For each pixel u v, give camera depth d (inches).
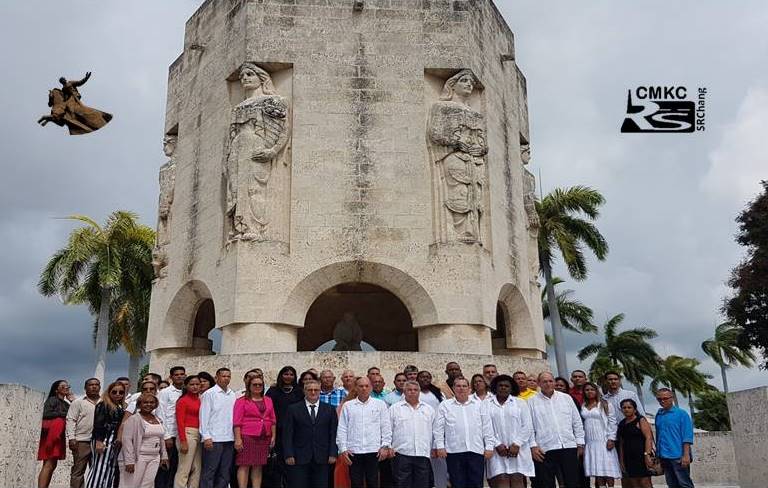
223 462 367.2
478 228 663.1
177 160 780.0
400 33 698.2
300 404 362.6
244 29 690.2
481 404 358.6
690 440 385.4
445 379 556.4
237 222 636.7
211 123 727.1
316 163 657.0
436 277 639.8
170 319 731.4
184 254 727.7
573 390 423.2
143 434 359.6
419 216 656.4
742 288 1195.3
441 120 669.9
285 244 637.3
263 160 647.1
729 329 2396.7
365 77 682.2
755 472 403.2
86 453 405.7
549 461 375.2
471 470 350.0
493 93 757.3
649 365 1952.5
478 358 574.6
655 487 642.2
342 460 374.3
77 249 1243.8
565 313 1668.3
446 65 696.4
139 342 1339.8
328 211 648.4
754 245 1214.3
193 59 786.8
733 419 424.8
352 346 800.3
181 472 378.3
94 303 1321.4
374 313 929.5
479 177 671.1
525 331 749.9
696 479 760.3
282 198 652.1
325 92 674.2
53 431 413.4
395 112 677.3
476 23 740.7
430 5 710.5
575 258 1349.7
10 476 329.4
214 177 703.1
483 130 686.5
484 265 655.1
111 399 386.9
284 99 671.1
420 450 346.6
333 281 649.0
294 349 629.9
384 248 645.9
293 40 684.7
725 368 2415.1
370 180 658.8
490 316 652.7
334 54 685.3
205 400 375.2
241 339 609.9
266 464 389.4
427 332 639.8
